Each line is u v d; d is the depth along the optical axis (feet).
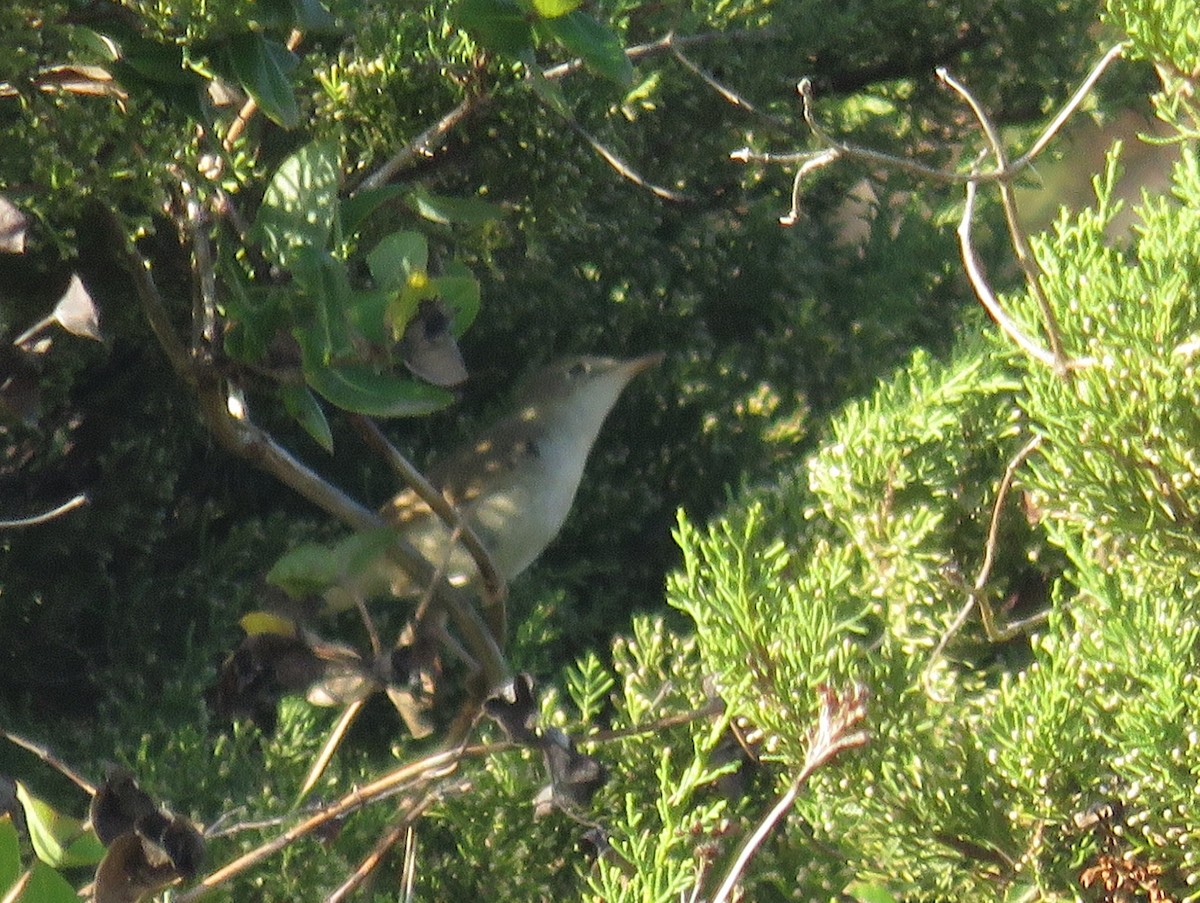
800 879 18.04
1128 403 14.71
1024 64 33.14
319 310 14.34
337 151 19.21
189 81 16.31
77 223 18.95
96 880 13.75
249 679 14.29
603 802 18.72
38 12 16.12
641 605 31.07
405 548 15.93
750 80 31.24
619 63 16.48
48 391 26.09
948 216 32.78
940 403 17.75
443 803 19.88
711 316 32.99
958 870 16.11
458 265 16.81
